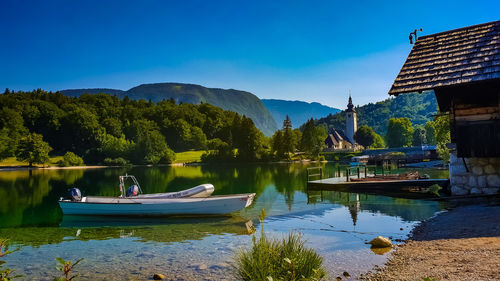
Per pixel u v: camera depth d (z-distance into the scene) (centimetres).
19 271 917
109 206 1806
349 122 16088
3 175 6209
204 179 4562
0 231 1497
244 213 1853
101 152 10512
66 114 12812
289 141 10706
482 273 670
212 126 16512
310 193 2653
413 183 2503
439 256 836
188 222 1652
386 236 1165
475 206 1521
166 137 14712
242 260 628
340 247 1034
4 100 13212
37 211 2105
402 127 12556
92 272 892
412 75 1622
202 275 841
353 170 5541
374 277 742
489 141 1486
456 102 1553
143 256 1041
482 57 1521
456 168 1712
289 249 626
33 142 9281
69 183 4334
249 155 10456
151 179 4772
